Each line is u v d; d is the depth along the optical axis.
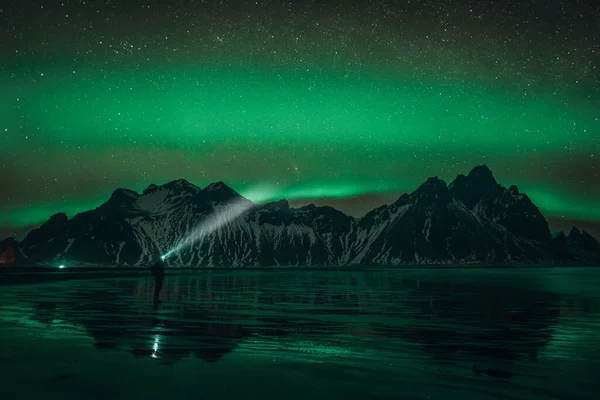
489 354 13.04
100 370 10.89
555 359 12.41
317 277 97.81
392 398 8.93
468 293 42.09
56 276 74.81
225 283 61.47
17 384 9.69
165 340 14.94
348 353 13.06
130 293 37.62
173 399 8.78
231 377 10.35
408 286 56.00
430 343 14.75
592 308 27.03
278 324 19.12
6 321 19.23
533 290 48.19
